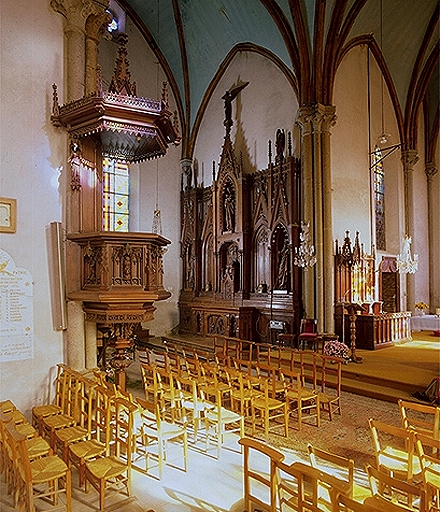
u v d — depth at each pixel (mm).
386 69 17406
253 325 14414
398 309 17656
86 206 7383
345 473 5004
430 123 20094
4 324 6496
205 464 5234
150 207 17219
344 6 12953
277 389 6812
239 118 16297
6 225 6523
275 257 14078
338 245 14109
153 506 4242
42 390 6828
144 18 17344
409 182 18594
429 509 3062
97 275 6789
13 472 4262
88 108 6520
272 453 3506
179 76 18141
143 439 5469
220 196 15914
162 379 8734
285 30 13500
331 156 14133
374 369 9961
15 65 6781
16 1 6867
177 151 18438
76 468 5004
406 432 4020
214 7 15383
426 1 15805
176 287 17781
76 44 7480
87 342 7531
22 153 6781
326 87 13367
